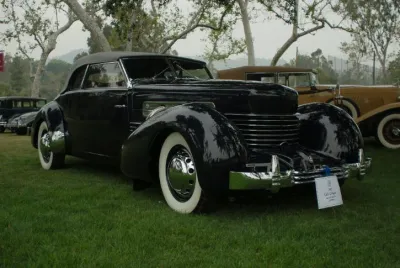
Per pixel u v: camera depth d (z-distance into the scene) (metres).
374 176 5.59
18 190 4.71
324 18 15.10
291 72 10.29
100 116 5.29
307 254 2.84
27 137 14.61
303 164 3.82
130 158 4.19
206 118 3.63
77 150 5.85
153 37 17.02
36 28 25.95
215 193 3.54
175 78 5.18
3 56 14.40
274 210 3.98
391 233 3.30
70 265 2.62
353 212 3.87
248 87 4.13
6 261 2.67
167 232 3.25
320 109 4.60
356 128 4.36
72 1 10.83
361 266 2.66
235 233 3.27
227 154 3.48
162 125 3.82
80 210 3.89
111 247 2.93
